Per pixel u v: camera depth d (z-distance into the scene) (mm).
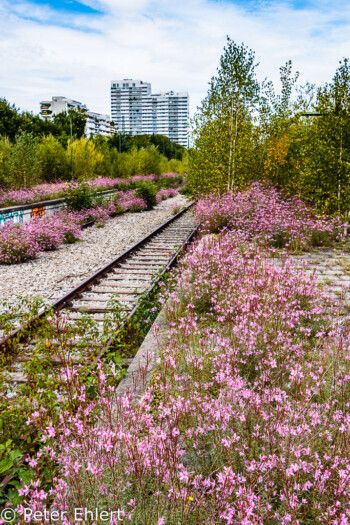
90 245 13078
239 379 2953
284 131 19484
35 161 25000
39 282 8586
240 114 17953
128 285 8094
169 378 3529
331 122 13430
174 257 10039
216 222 13359
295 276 6266
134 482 2299
